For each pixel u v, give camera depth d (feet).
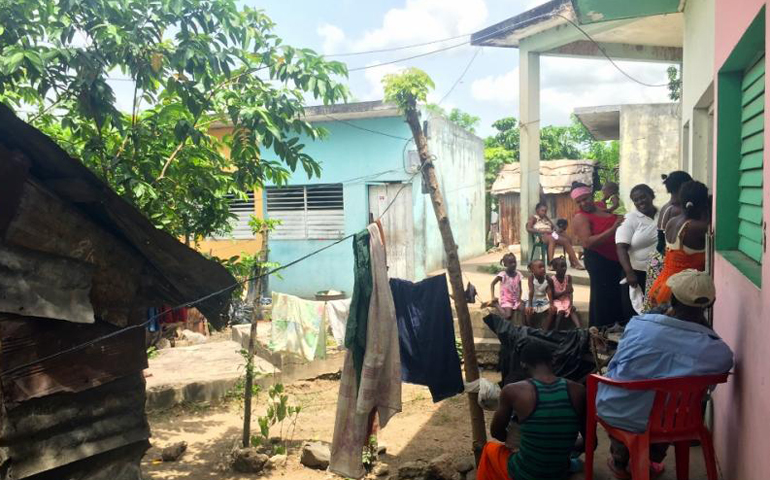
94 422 13.38
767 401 8.61
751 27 9.89
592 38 37.52
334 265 45.88
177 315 19.69
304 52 18.33
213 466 20.04
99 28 15.97
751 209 11.76
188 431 23.41
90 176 11.84
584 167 66.80
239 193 21.71
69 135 20.62
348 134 44.70
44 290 11.76
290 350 26.16
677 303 11.01
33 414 11.96
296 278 46.73
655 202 51.57
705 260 13.71
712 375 10.32
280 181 21.91
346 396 16.07
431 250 47.39
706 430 10.59
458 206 55.36
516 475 11.86
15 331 11.50
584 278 33.81
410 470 17.58
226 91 18.67
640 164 51.88
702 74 18.71
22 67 15.89
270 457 19.92
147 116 19.71
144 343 14.66
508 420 12.17
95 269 13.00
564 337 16.49
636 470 10.39
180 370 28.63
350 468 15.99
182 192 20.42
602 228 20.34
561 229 37.99
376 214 44.86
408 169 43.55
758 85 11.08
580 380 15.97
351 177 44.91
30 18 16.78
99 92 16.58
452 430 21.83
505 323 17.22
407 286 16.20
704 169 20.48
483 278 41.91
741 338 10.58
